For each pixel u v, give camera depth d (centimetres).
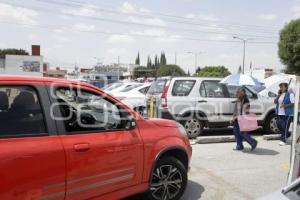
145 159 490
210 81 1112
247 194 602
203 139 1036
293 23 5822
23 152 363
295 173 450
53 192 386
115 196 454
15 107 377
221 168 764
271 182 670
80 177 409
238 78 983
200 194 598
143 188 493
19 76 396
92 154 421
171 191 537
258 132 1248
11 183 353
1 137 357
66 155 395
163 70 9781
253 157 867
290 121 1001
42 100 398
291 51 5794
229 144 1027
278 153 913
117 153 450
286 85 1013
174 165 534
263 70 6256
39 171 373
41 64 6656
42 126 390
